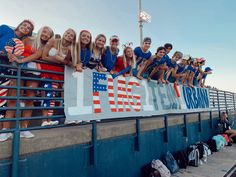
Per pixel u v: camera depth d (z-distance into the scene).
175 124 7.23
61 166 3.45
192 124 8.52
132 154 5.14
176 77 7.36
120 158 4.75
